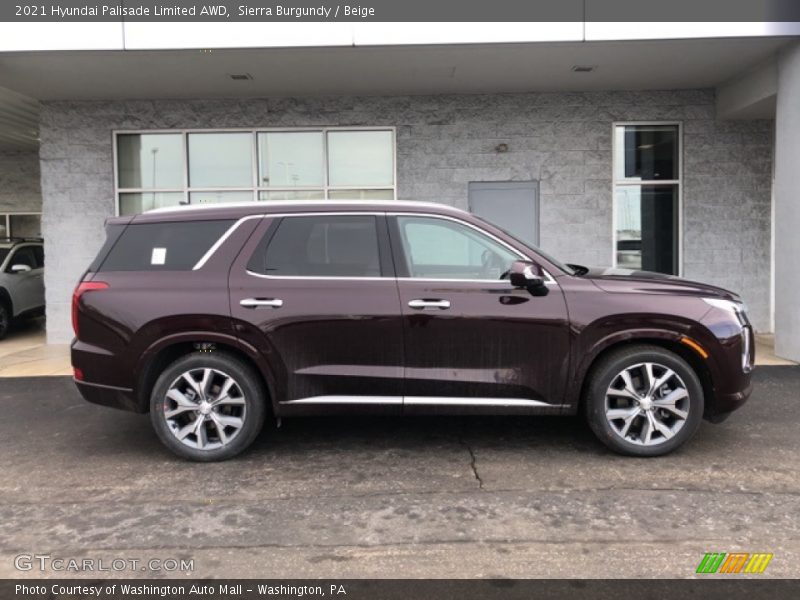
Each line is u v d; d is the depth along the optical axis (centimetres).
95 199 976
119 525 373
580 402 473
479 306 452
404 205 475
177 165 980
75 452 498
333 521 374
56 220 977
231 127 968
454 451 487
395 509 389
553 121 954
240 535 359
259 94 942
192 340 457
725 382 454
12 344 1006
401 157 962
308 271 464
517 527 363
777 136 779
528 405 457
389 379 455
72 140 969
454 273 466
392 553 337
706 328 448
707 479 426
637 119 952
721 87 928
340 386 458
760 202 959
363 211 473
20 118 1180
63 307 983
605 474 437
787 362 764
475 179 959
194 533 362
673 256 980
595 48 751
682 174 960
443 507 391
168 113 968
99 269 475
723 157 955
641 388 459
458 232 468
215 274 462
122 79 856
